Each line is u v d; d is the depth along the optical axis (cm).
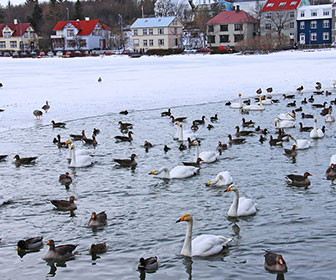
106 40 17888
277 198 2047
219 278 1424
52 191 2239
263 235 1688
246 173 2427
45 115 4259
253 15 17812
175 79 6781
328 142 3058
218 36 15850
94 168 2611
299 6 14688
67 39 17125
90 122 3928
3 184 2355
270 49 13138
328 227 1727
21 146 3155
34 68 9838
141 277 1448
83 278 1455
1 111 4447
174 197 2109
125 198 2117
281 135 3089
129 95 5334
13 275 1485
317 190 2136
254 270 1462
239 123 3781
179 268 1495
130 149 3014
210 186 2242
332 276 1409
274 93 5419
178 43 16338
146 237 1714
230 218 1848
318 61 8862
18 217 1928
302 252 1553
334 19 14038
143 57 13012
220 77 6881
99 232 1769
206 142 3164
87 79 7138
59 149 3073
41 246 1675
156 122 3866
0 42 18050
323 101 4778
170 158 2784
